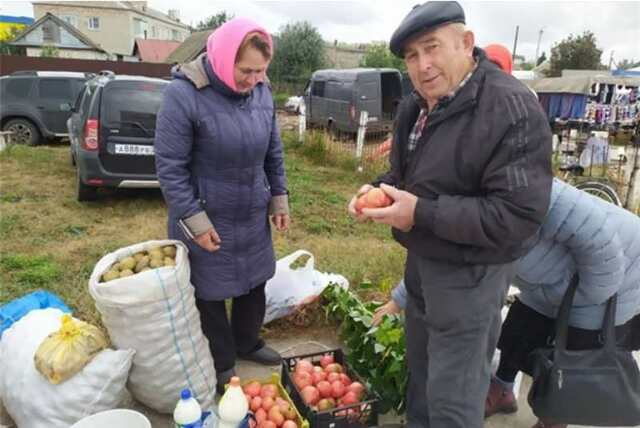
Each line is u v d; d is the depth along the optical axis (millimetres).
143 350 2332
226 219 2541
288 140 11766
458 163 1732
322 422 2365
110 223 5961
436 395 1959
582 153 8375
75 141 6992
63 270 4383
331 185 8758
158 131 2373
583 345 2260
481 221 1667
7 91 10812
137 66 21547
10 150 9320
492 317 1896
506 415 2758
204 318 2686
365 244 5582
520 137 1625
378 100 15008
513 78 1742
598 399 2096
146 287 2227
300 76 33406
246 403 2160
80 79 11273
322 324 3615
